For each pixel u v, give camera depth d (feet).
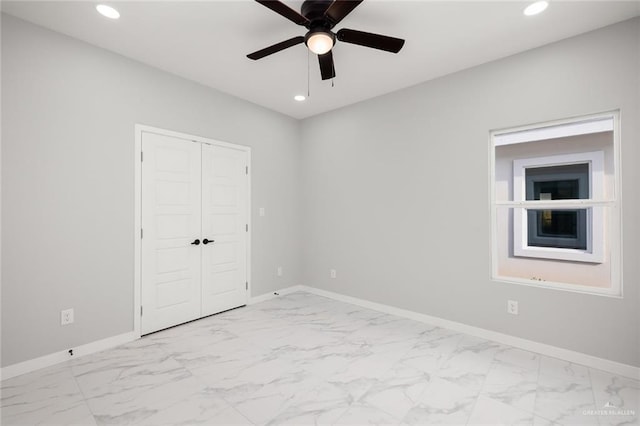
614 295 7.56
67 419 5.75
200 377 7.22
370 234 12.51
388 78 10.64
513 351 8.59
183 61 9.53
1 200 7.09
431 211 10.73
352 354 8.39
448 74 10.30
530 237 11.09
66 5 6.87
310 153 14.90
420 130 11.02
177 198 10.48
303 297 14.05
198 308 11.08
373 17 7.34
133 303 9.34
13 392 6.59
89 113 8.48
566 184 10.16
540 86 8.54
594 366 7.64
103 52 8.76
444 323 10.36
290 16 6.20
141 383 6.97
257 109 13.29
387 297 11.91
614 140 7.62
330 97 12.43
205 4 6.87
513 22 7.47
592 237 9.83
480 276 9.60
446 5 6.89
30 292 7.48
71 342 8.11
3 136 7.11
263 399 6.38
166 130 10.19
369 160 12.56
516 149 11.18
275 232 14.08
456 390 6.68
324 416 5.84
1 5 6.84
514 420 5.72
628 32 7.30
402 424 5.62
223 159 11.95
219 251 11.80
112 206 8.93
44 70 7.71
